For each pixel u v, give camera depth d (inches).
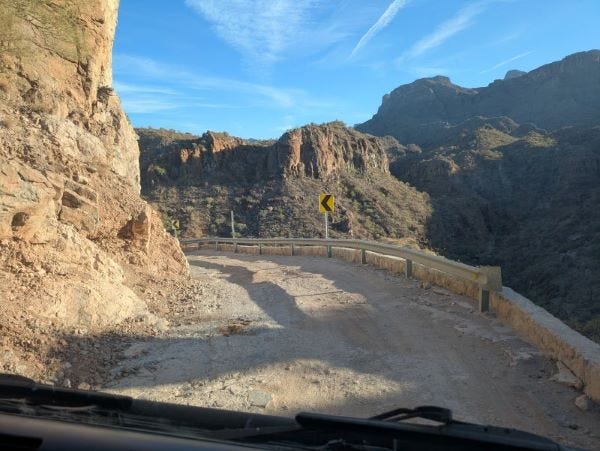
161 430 99.7
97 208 424.5
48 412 106.1
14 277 279.0
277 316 353.4
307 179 3786.9
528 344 259.1
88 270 344.8
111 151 602.2
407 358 251.8
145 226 487.5
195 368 240.8
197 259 891.4
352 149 4493.1
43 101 478.3
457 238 4018.2
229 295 447.5
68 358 235.8
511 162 5413.4
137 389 213.3
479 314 323.3
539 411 188.2
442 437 96.5
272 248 959.0
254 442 100.2
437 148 6712.6
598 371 192.9
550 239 3555.6
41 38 523.2
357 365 244.4
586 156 4820.4
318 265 652.1
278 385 219.8
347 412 191.8
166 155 3846.0
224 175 3730.3
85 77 581.3
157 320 330.6
